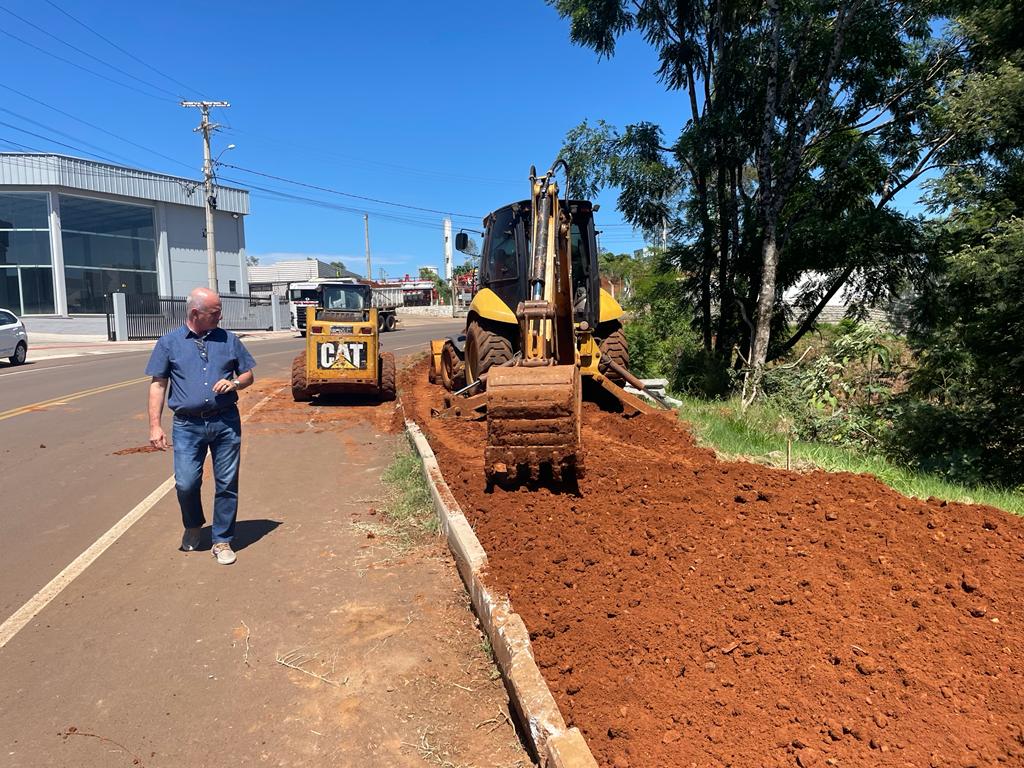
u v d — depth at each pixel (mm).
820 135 11484
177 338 4797
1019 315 6797
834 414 8547
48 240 32656
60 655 3635
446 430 8781
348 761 2805
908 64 11305
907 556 3922
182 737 2967
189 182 38281
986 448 7109
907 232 10586
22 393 13719
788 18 11109
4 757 2836
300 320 36531
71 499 6445
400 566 4730
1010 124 7957
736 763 2373
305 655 3609
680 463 6496
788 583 3666
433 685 3322
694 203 13414
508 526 4809
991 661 2912
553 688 2930
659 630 3295
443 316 64625
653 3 12500
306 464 7711
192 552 5070
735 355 13227
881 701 2668
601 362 9477
